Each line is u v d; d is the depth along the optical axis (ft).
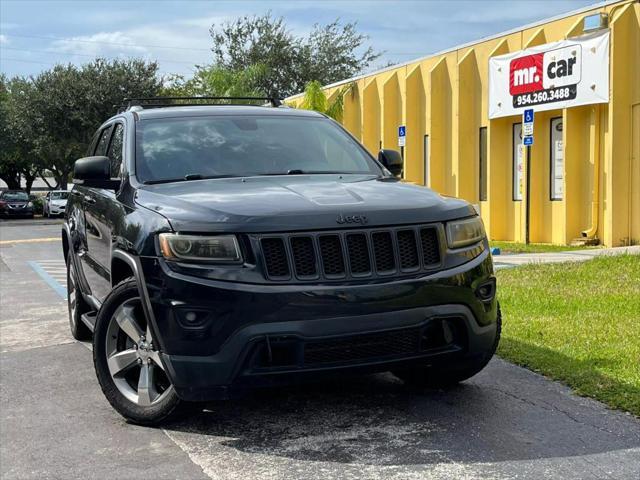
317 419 15.89
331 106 81.51
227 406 16.89
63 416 16.89
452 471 12.91
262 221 13.85
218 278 13.64
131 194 16.84
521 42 55.88
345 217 14.14
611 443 14.01
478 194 62.23
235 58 161.89
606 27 46.62
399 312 14.03
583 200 50.37
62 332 26.86
